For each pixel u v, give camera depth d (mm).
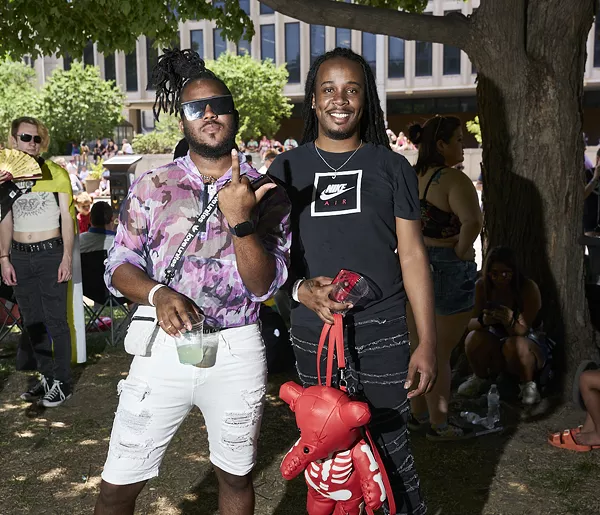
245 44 45219
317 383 2559
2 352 6371
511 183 5012
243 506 2490
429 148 4125
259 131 36281
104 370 5711
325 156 2514
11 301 6051
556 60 4812
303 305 2545
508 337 4840
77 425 4551
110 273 2305
